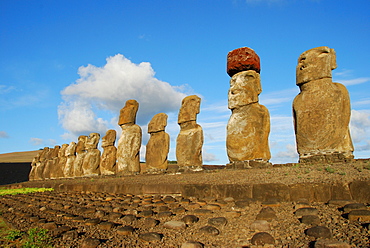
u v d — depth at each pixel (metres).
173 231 6.14
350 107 10.07
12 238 6.87
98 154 23.42
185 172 14.52
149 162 17.17
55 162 29.75
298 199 6.82
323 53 10.54
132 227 6.64
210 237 5.51
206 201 8.08
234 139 12.48
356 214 5.23
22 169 45.09
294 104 11.07
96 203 10.66
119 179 15.85
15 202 14.09
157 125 17.11
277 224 5.68
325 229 4.88
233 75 13.16
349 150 9.85
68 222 8.00
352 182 6.31
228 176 10.03
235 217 6.41
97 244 5.78
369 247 4.22
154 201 9.30
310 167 8.96
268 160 12.14
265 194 7.35
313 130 10.38
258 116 12.16
